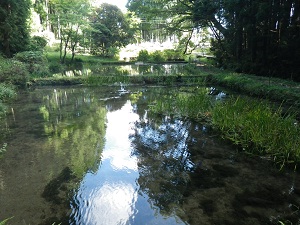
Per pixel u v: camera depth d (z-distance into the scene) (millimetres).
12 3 13086
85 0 19781
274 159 3824
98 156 4141
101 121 6109
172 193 3088
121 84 11766
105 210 2775
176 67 18516
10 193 3062
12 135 5086
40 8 24219
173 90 10141
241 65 12461
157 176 3512
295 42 9289
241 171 3604
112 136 5078
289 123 4391
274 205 2816
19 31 14539
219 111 5594
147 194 3076
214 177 3453
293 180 3342
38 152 4262
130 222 2578
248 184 3254
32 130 5410
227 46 14883
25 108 7438
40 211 2736
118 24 28359
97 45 26953
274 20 10172
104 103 8109
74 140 4844
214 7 13047
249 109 5430
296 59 9461
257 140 4277
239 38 13281
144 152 4316
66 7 18609
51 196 3020
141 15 18484
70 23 20031
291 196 2979
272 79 9258
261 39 11172
